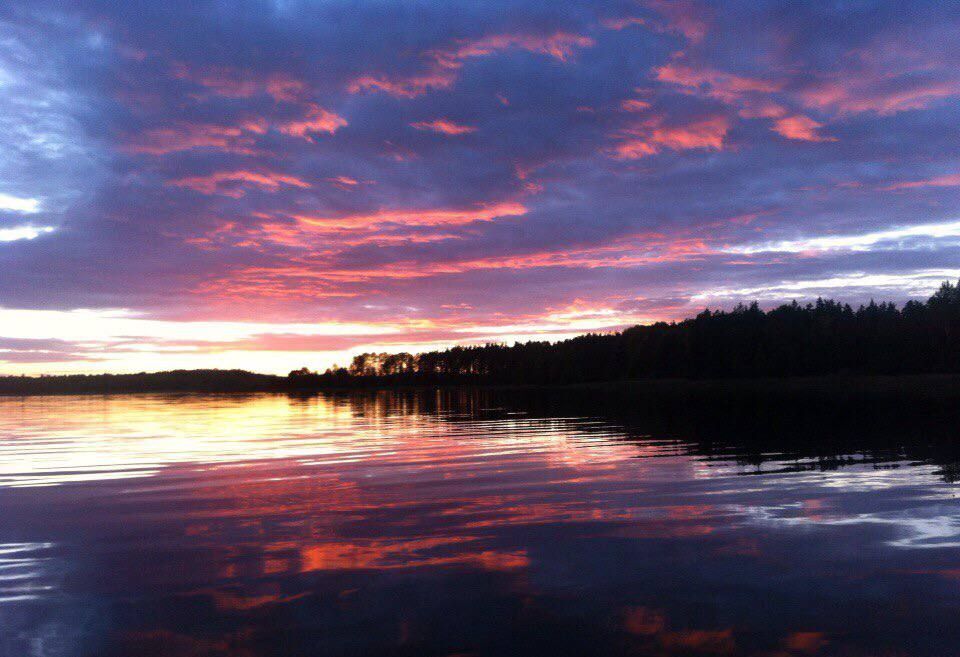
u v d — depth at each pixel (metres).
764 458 13.86
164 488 11.83
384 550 7.71
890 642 5.18
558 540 8.01
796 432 18.78
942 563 6.91
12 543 8.29
